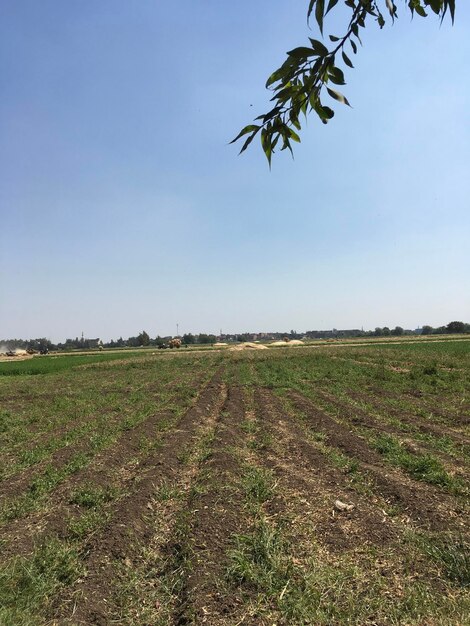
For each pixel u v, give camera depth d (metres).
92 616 4.13
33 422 14.50
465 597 4.01
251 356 47.62
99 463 9.00
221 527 5.62
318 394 17.00
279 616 3.92
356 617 3.82
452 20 1.69
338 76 1.95
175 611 4.19
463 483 6.94
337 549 5.06
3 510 6.85
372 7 1.91
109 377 30.14
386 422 11.74
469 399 14.67
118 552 5.23
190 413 14.22
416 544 5.00
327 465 8.13
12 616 4.00
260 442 10.23
